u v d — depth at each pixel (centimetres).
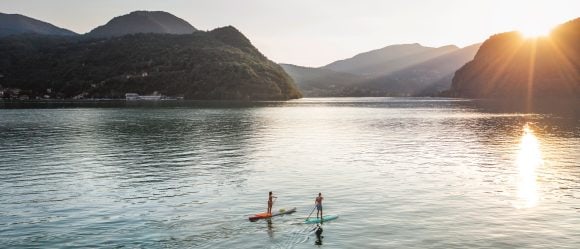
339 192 4062
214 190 4188
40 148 7250
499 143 7556
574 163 5472
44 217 3391
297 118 14600
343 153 6525
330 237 2914
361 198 3838
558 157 5950
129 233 3025
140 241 2878
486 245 2727
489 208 3491
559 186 4225
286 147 7238
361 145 7469
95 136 9031
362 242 2812
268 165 5509
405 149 6925
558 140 7838
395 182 4453
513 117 14062
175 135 9156
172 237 2947
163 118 14475
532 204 3597
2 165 5638
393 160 5847
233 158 6078
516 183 4372
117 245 2811
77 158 6175
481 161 5706
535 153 6338
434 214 3347
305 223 3194
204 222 3244
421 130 10150
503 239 2823
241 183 4478
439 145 7388
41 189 4303
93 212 3509
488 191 4044
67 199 3916
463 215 3312
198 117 14988
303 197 3909
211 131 10038
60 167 5478
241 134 9375
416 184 4353
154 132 9800
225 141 8088
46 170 5281
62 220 3312
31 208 3638
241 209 3562
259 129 10562
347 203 3688
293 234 2981
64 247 2786
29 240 2906
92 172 5138
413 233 2950
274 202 3753
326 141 8100
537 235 2886
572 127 10331
